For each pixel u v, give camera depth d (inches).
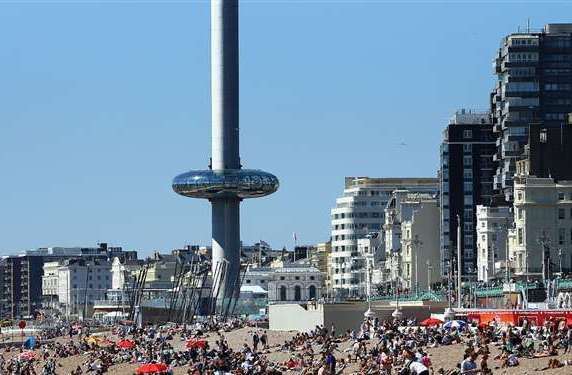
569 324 6756.9
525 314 7455.7
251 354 7401.6
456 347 6461.6
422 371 5452.8
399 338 6835.6
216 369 6943.9
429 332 6924.2
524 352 5905.5
